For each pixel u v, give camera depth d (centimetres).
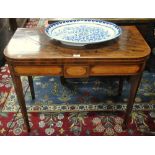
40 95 198
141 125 166
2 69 243
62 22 158
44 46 136
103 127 163
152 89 206
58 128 163
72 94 199
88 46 135
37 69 128
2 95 199
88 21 161
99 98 193
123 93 200
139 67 129
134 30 161
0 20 243
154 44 214
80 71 128
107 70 129
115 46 136
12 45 136
